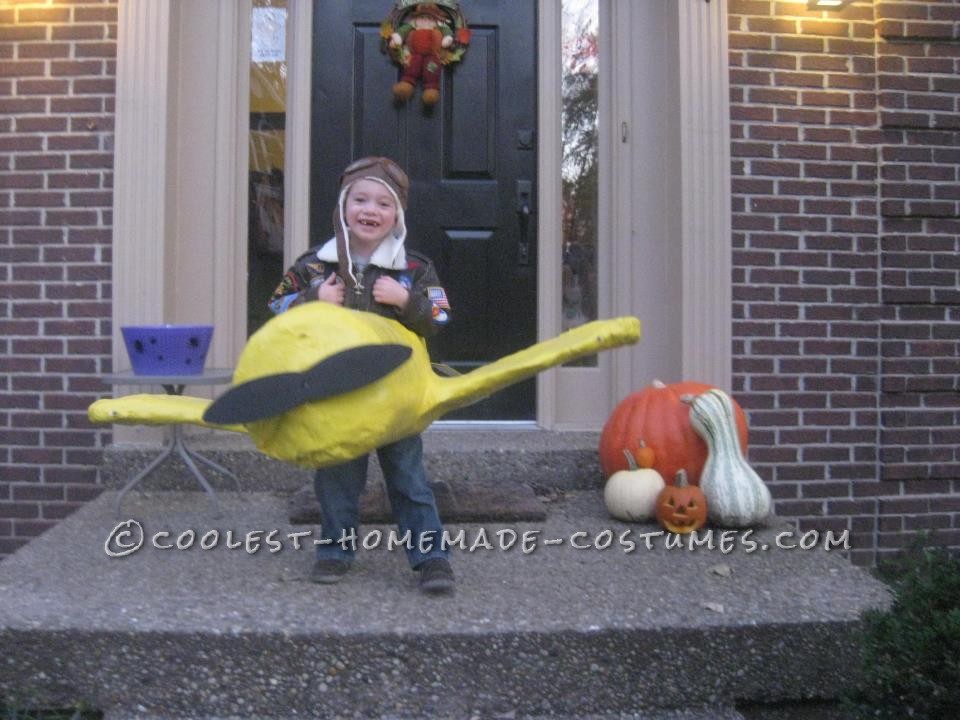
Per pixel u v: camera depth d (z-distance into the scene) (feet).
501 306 15.75
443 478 13.57
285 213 15.35
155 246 13.99
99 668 8.59
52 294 14.15
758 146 14.49
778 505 14.57
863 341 14.70
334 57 15.52
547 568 10.50
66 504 14.21
